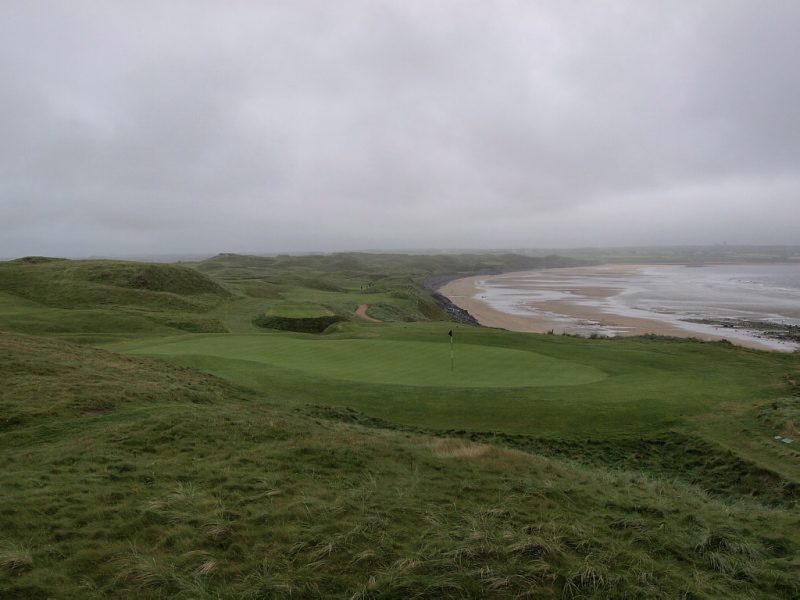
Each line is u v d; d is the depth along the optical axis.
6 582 5.11
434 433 15.54
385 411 17.48
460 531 7.09
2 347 18.22
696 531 8.23
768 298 84.94
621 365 25.83
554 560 6.52
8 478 8.02
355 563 6.01
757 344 47.28
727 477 12.90
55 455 9.32
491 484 9.40
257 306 60.38
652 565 6.76
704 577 6.65
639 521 8.20
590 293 102.19
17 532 6.21
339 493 8.19
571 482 10.24
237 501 7.57
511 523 7.59
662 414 17.05
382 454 10.82
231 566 5.79
